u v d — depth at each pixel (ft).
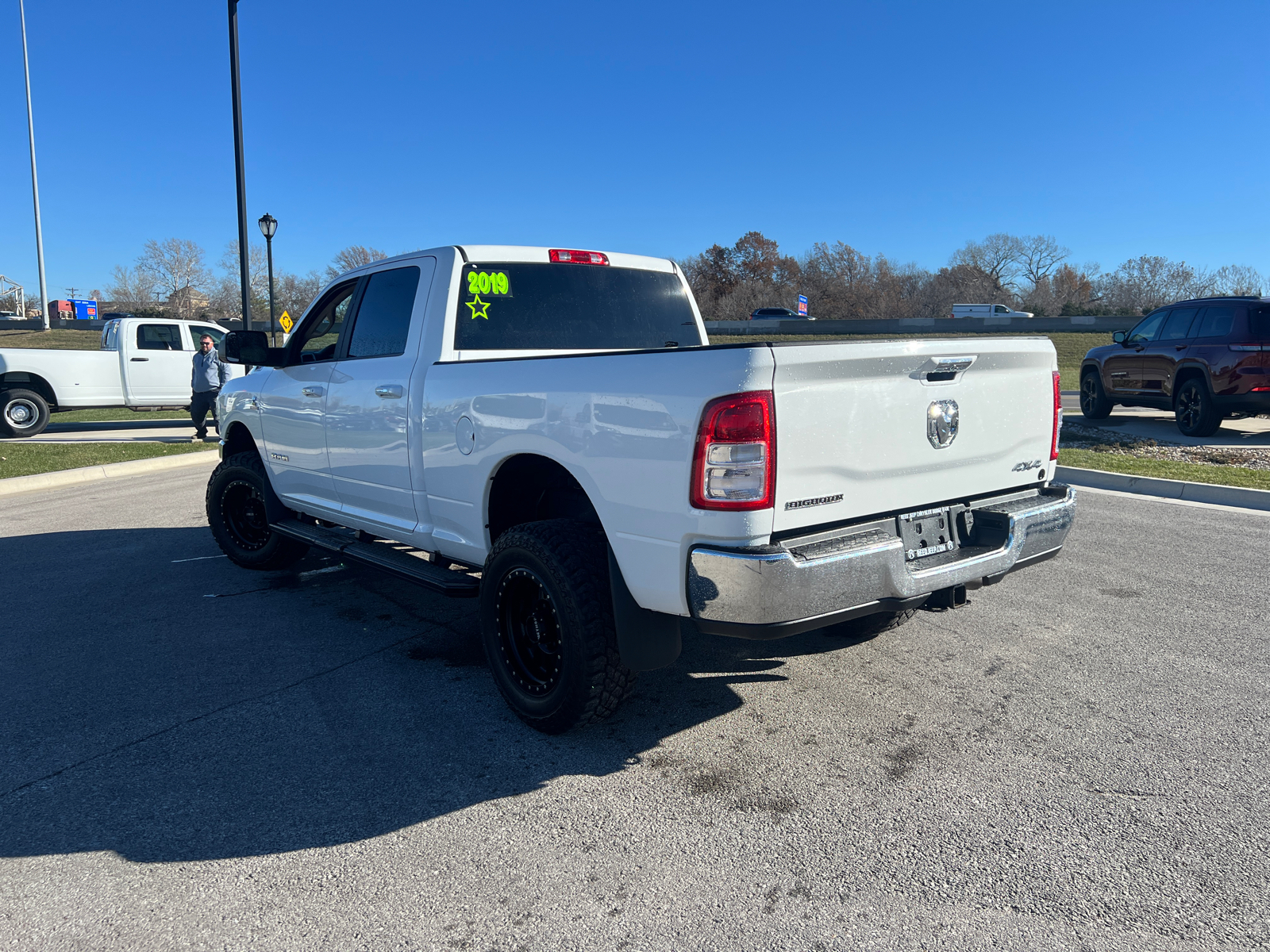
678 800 9.29
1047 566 18.45
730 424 8.48
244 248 55.47
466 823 8.92
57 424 58.18
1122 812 8.86
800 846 8.38
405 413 13.25
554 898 7.66
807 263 286.87
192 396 45.37
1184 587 16.84
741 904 7.52
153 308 259.19
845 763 10.03
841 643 14.02
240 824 8.93
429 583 12.42
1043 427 11.76
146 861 8.32
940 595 10.29
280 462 17.47
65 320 217.77
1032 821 8.73
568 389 10.26
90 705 11.98
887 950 6.89
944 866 8.00
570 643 10.16
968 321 152.35
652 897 7.64
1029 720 11.06
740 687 12.33
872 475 9.53
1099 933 7.05
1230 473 28.68
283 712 11.71
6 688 12.65
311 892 7.80
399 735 11.02
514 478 12.19
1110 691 11.94
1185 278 240.94
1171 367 40.01
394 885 7.88
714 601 8.80
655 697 12.07
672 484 9.01
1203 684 12.16
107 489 31.73
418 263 13.96
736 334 174.19
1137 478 27.48
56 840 8.69
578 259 14.73
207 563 20.13
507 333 13.67
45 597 17.31
